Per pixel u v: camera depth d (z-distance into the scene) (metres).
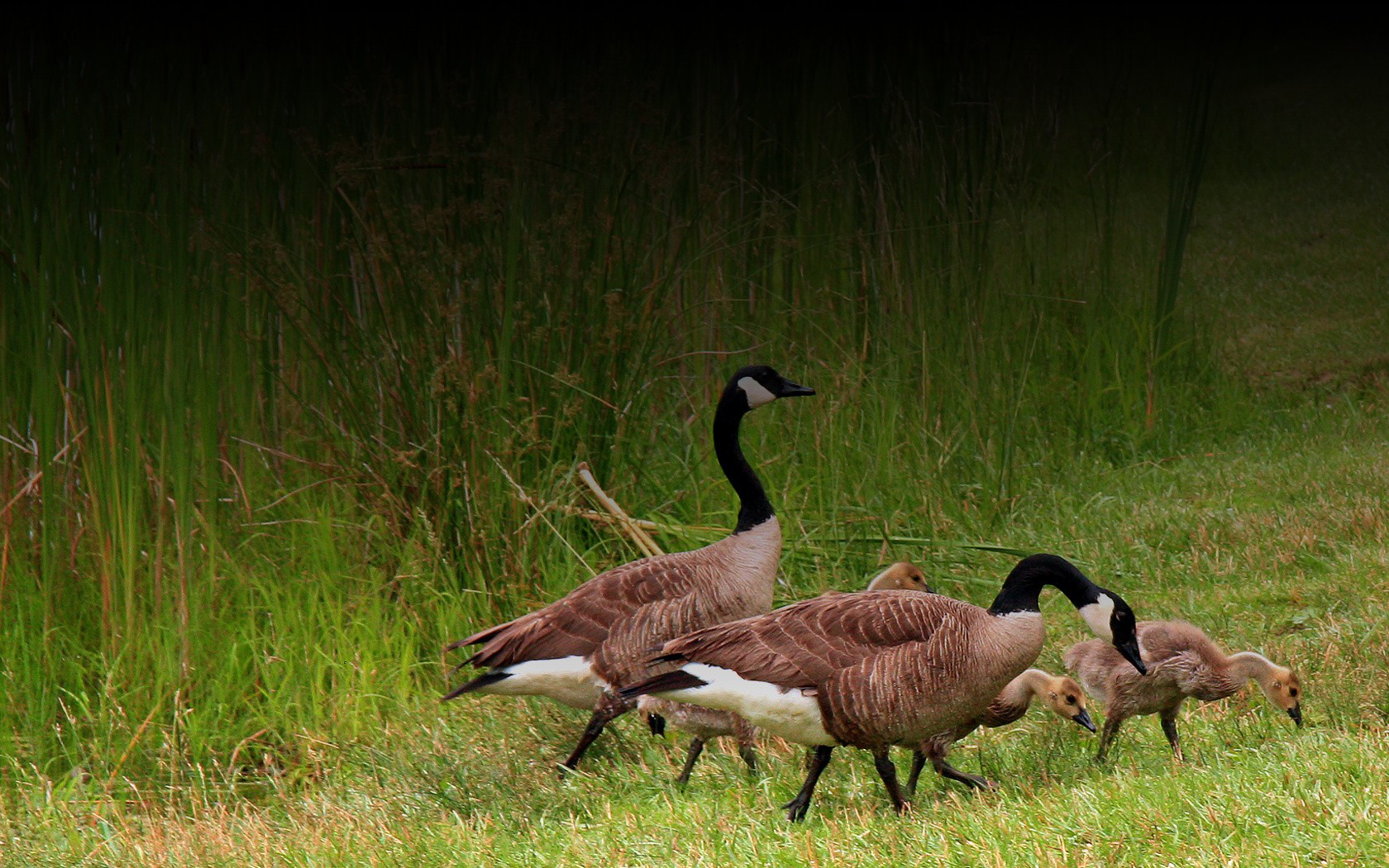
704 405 16.50
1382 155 33.44
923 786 9.19
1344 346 24.05
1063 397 20.47
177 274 12.38
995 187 19.55
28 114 12.47
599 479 14.20
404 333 13.40
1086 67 23.75
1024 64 20.09
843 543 15.56
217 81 13.41
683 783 9.39
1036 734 10.02
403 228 13.66
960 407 18.42
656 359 15.71
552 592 13.16
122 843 8.98
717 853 7.50
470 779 9.80
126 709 11.34
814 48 17.77
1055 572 8.63
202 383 12.52
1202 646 9.66
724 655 8.36
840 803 8.78
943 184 18.80
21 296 12.31
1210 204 32.50
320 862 8.14
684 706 9.45
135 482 11.98
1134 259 25.47
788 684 8.20
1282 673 9.48
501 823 8.78
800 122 17.73
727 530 14.43
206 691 11.70
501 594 12.98
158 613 11.84
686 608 10.18
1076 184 24.84
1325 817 6.76
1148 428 20.38
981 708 8.37
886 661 8.09
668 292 15.66
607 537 14.06
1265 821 6.81
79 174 12.54
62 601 12.14
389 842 8.38
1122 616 8.68
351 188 13.83
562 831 8.37
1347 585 12.92
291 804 9.86
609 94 14.82
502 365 13.35
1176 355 22.06
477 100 14.32
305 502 13.49
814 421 16.77
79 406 12.59
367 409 13.42
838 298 18.41
